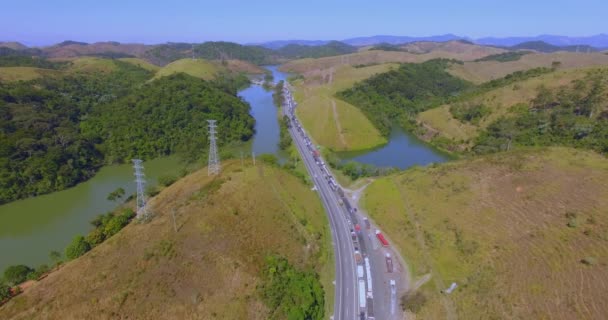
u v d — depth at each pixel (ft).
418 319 218.18
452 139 597.11
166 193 332.39
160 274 208.23
